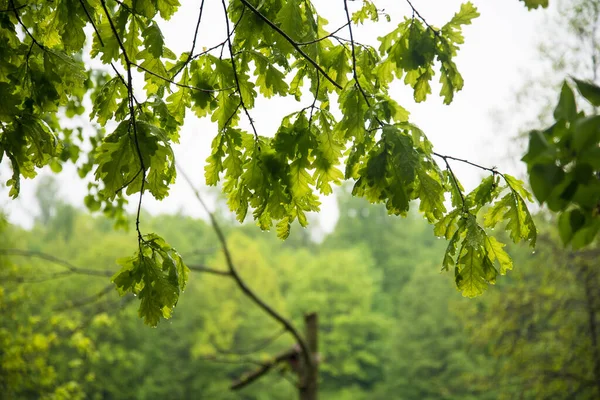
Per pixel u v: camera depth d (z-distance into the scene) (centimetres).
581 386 1244
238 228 5019
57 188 4253
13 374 834
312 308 3816
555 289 1286
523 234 221
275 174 220
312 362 906
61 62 230
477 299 1492
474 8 242
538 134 129
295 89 255
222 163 231
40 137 218
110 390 2561
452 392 2614
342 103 220
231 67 233
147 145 196
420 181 207
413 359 3152
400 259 4753
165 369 3056
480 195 222
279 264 4728
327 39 254
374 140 218
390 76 260
